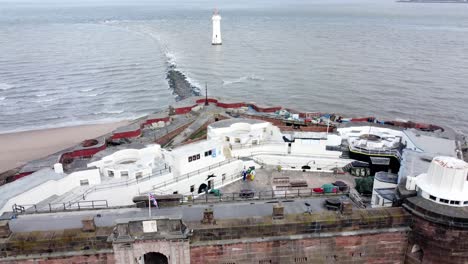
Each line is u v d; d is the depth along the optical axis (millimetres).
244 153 63219
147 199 40469
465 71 170750
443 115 119625
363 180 54438
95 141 75562
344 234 33719
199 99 102000
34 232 32312
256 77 169375
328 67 184375
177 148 60094
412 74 166625
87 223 31938
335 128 76688
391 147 64312
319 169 62312
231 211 37281
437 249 32500
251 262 33844
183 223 32062
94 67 197125
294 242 33594
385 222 34031
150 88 159125
